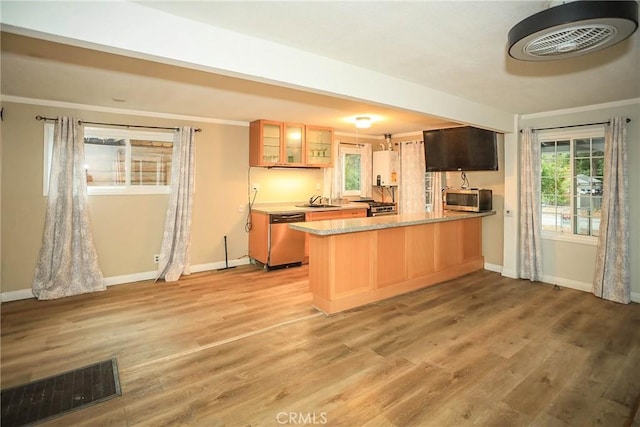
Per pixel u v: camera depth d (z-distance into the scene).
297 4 1.89
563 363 2.60
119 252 4.63
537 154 4.64
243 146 5.56
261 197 5.79
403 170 6.62
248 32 2.23
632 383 2.34
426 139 5.46
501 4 1.88
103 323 3.33
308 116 5.00
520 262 4.91
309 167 6.08
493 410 2.06
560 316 3.51
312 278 3.79
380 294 3.96
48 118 4.07
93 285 4.30
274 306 3.79
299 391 2.25
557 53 1.91
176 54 2.02
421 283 4.43
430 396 2.20
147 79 3.23
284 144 5.42
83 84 3.39
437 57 2.66
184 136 4.89
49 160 4.11
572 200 4.46
